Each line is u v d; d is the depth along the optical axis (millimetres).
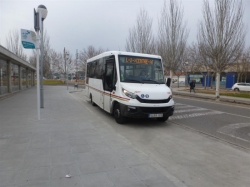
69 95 17453
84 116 7902
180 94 23422
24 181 2996
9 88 16047
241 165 3943
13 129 5793
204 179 3346
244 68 32531
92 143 4750
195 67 38562
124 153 4180
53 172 3295
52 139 4969
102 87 8844
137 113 6430
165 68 26188
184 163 3977
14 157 3857
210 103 15273
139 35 25984
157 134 6035
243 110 11711
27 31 6535
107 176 3207
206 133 6355
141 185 2979
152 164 3695
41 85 9797
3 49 11891
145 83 7293
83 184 2955
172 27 23453
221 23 15516
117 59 7352
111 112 7680
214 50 16172
